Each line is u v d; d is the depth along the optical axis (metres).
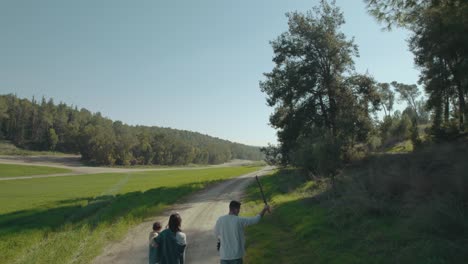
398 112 75.56
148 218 17.78
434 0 10.94
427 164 14.16
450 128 25.09
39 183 61.31
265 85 38.03
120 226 14.27
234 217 5.93
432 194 9.87
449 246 6.62
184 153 182.62
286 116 37.84
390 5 11.36
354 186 14.12
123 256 10.32
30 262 9.71
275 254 9.04
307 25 35.44
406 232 8.08
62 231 14.02
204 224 15.42
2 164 104.38
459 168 9.88
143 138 167.25
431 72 29.06
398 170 13.89
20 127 172.50
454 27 14.62
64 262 9.52
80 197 33.69
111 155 138.50
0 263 10.27
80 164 134.50
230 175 67.62
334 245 8.61
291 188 24.66
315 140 19.69
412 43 28.77
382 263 6.84
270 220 14.50
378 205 10.70
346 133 25.92
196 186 37.22
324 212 12.49
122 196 28.94
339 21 36.03
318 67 35.47
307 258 8.23
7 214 23.30
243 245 5.88
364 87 35.09
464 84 24.28
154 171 105.88
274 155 41.41
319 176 19.70
